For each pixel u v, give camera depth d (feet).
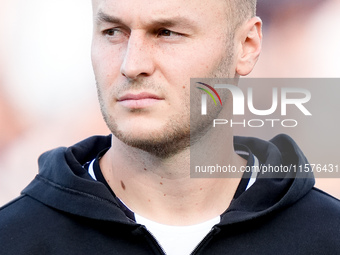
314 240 17.21
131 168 17.13
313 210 17.90
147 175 16.98
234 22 16.98
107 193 16.69
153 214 17.20
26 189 18.04
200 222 17.38
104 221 16.29
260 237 16.92
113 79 15.66
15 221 16.93
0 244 16.43
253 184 17.54
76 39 54.03
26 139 50.62
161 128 15.37
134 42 15.16
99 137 19.63
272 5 56.80
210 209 17.62
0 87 51.80
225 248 16.58
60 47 53.62
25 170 49.75
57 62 53.26
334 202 18.70
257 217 16.74
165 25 15.31
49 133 50.88
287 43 56.75
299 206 17.88
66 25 54.24
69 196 16.88
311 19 56.80
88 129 51.26
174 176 16.79
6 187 49.08
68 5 54.54
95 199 16.62
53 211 17.04
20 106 51.47
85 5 54.65
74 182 17.03
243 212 17.01
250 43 18.12
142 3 15.08
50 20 54.39
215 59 16.22
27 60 53.11
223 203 17.97
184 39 15.65
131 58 14.96
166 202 17.16
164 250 16.79
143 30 15.25
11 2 54.39
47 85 52.42
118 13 15.28
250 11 17.98
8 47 53.31
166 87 15.38
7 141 50.16
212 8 15.96
